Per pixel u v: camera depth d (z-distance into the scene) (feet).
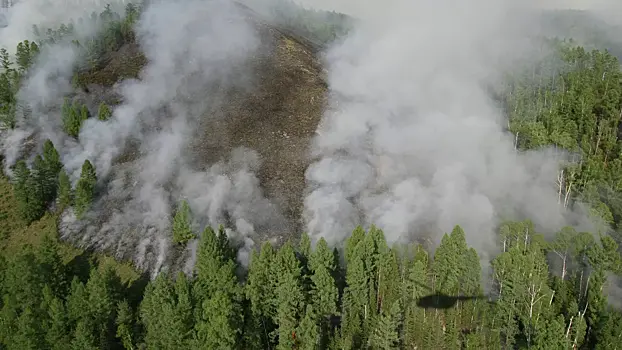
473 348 209.26
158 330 207.41
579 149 351.25
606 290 235.40
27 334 203.00
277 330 211.61
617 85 402.31
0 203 335.67
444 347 216.13
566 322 214.69
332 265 235.81
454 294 229.86
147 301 216.33
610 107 378.12
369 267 232.73
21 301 223.10
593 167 317.83
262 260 224.53
